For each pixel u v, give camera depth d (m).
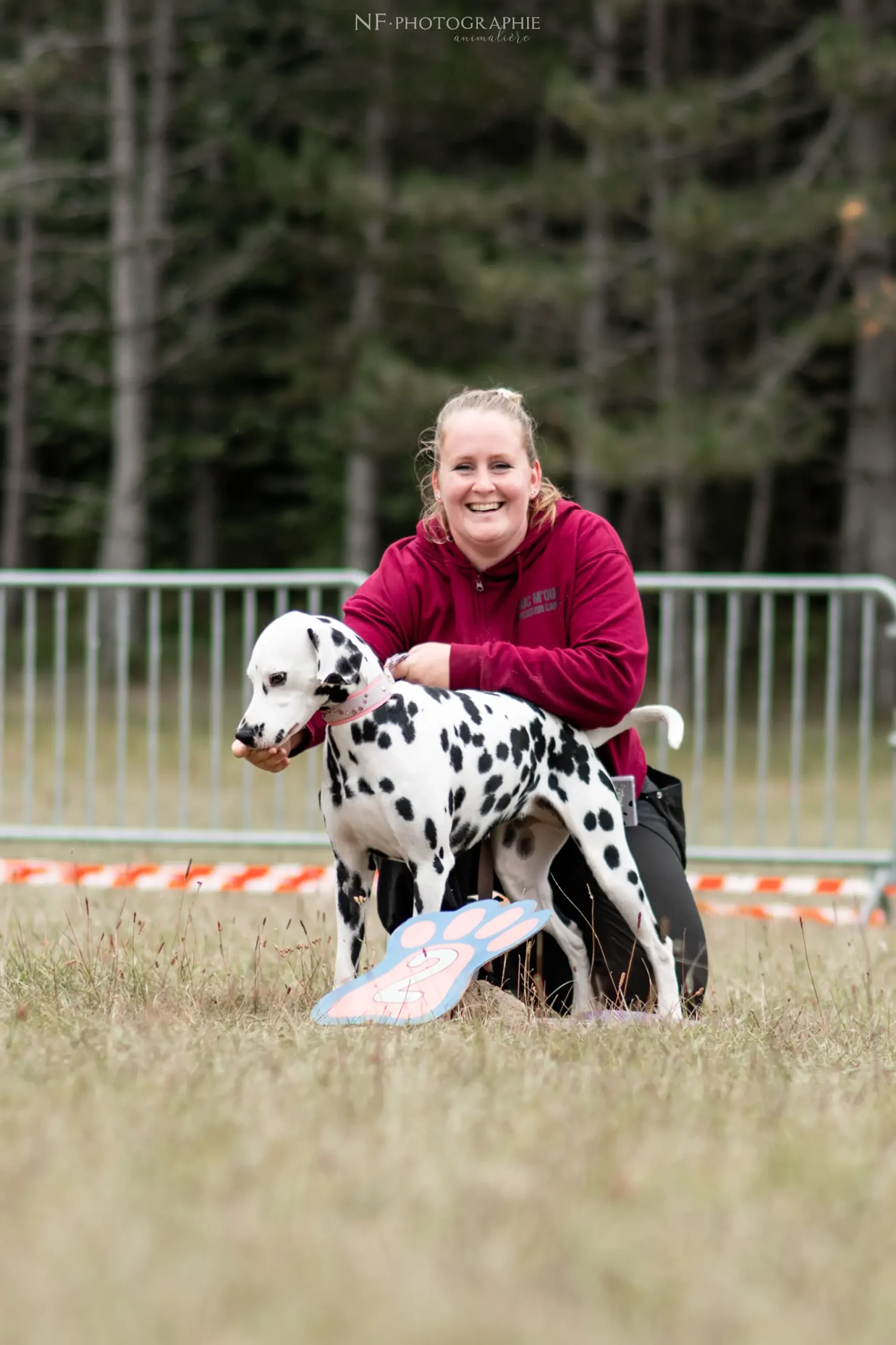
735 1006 6.13
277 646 5.19
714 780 17.92
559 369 27.59
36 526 36.28
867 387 27.64
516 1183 3.47
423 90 27.50
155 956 6.50
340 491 35.12
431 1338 2.65
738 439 22.64
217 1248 3.06
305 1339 2.64
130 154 27.66
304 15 29.12
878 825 14.90
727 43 30.47
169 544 40.12
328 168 26.11
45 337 35.53
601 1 24.41
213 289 30.41
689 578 10.09
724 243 22.97
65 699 23.88
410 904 6.15
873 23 25.03
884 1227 3.34
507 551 6.03
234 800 14.75
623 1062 4.82
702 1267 3.04
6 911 8.39
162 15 27.80
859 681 29.72
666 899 6.24
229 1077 4.42
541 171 24.84
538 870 6.05
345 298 31.55
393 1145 3.74
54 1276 2.93
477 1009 5.62
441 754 5.34
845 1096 4.52
